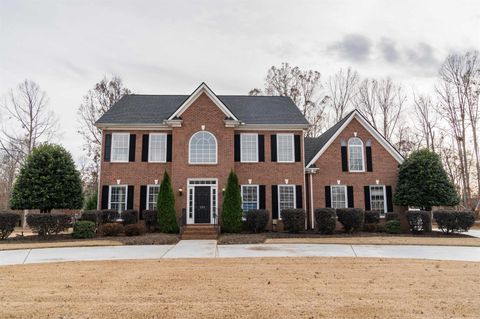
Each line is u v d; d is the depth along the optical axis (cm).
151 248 1551
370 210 2297
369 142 2420
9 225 1841
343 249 1495
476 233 2225
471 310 636
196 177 2220
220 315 605
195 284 841
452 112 3834
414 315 607
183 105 2258
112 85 3931
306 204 2355
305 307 652
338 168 2383
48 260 1245
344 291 772
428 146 4053
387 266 1096
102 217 2097
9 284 852
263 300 699
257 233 2067
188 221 2173
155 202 2255
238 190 2145
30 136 3634
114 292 766
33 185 1936
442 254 1366
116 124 2286
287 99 2759
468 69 3694
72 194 2031
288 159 2347
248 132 2361
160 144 2312
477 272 1001
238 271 1006
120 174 2261
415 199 2189
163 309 639
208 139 2267
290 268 1055
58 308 647
